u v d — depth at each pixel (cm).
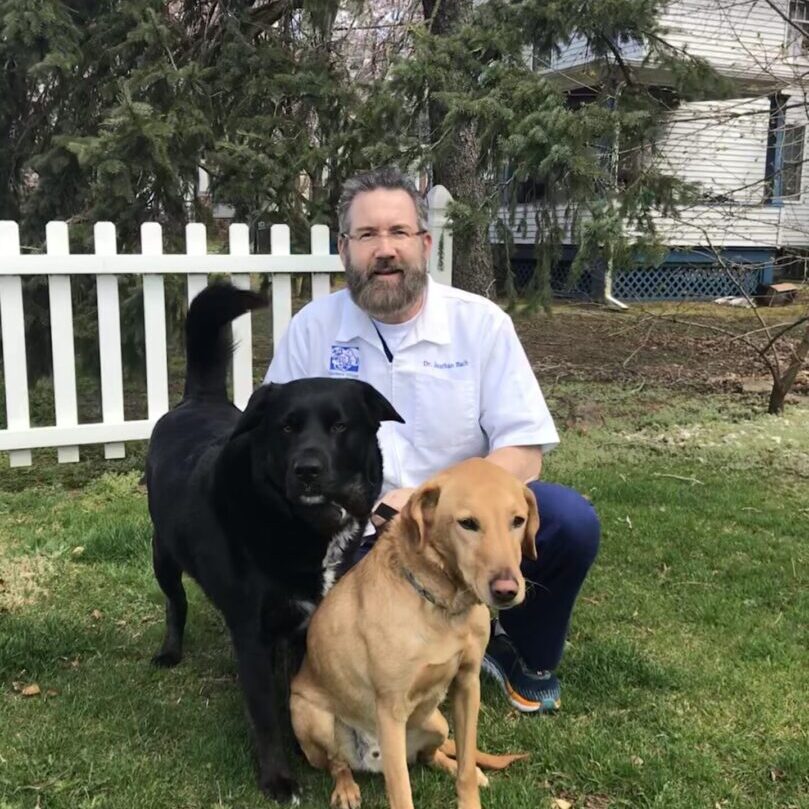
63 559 219
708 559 226
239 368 311
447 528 122
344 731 136
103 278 286
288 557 139
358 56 509
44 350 366
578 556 149
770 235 791
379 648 122
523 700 156
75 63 347
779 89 412
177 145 336
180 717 153
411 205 158
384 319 162
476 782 127
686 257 789
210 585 145
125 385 394
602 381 452
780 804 130
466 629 125
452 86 309
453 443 164
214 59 406
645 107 335
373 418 148
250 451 142
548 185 299
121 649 178
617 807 130
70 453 295
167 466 162
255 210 356
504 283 353
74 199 375
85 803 129
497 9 330
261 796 133
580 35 349
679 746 143
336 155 350
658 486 283
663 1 325
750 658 173
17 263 272
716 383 450
